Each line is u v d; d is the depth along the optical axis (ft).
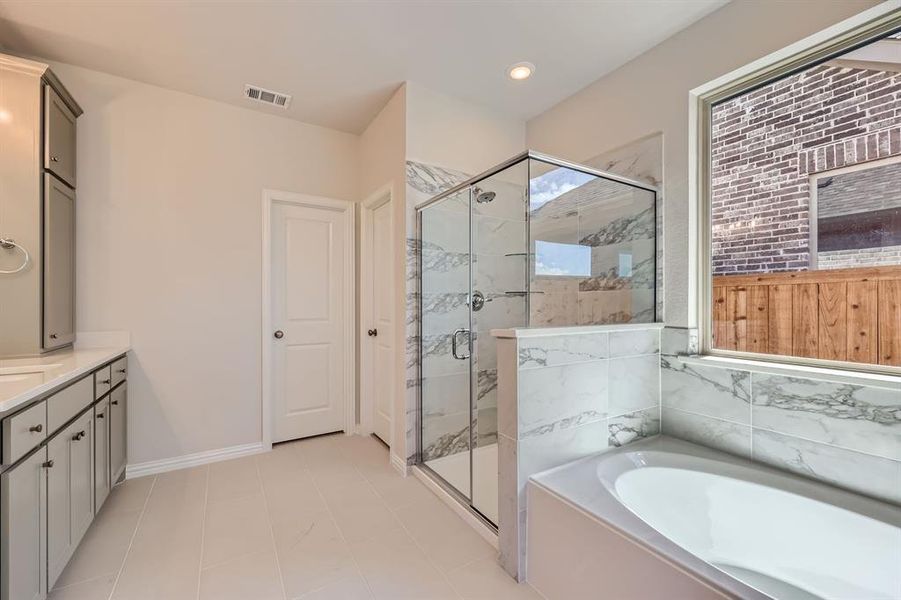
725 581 3.33
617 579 4.15
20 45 7.16
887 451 4.74
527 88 8.91
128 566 5.47
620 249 7.43
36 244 6.57
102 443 6.55
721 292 6.66
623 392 6.57
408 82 8.60
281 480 8.20
